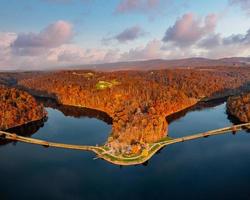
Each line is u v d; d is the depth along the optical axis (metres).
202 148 173.62
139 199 119.06
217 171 142.00
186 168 145.62
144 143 169.50
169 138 187.75
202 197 119.12
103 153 160.25
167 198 118.81
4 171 147.50
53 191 126.38
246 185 127.81
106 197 120.81
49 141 193.75
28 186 131.00
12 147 181.62
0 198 120.69
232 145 178.50
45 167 150.38
